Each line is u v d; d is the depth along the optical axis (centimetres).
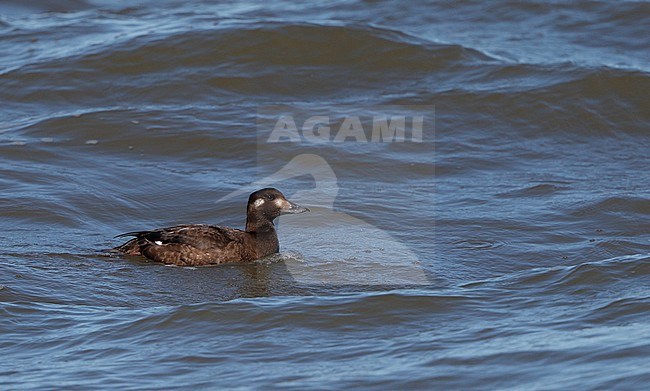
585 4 3297
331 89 2795
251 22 3053
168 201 2231
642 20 3194
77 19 3322
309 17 3253
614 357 1309
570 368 1286
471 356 1356
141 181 2309
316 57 2914
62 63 2875
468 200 2236
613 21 3200
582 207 2177
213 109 2678
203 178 2341
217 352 1420
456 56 2941
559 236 2034
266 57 2902
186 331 1503
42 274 1795
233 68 2853
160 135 2530
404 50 2944
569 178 2373
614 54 3006
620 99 2748
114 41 2997
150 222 2133
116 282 1784
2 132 2528
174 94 2753
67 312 1622
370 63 2902
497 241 2006
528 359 1328
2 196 2161
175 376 1337
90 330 1529
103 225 2097
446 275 1822
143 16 3353
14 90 2759
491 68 2883
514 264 1894
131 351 1435
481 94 2759
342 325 1520
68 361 1404
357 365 1354
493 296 1650
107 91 2766
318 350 1420
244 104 2716
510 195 2267
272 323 1525
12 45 3075
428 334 1475
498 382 1264
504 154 2520
